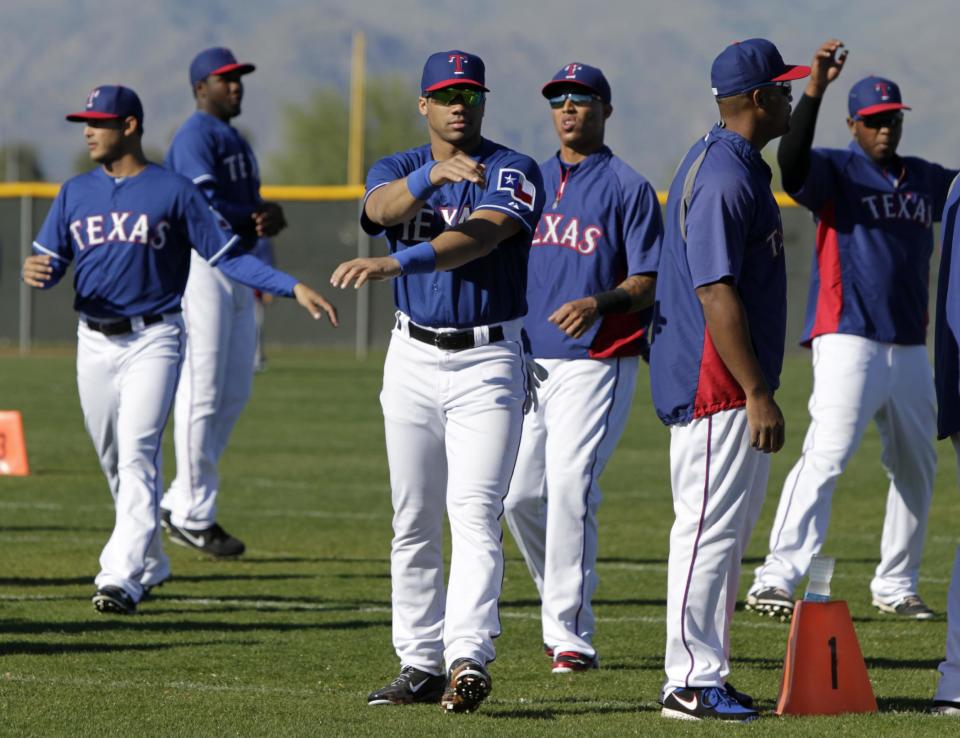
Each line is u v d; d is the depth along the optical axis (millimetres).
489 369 21484
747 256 20766
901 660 25922
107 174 29266
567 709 21750
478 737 19781
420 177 20562
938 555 37219
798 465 30266
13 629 27109
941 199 30547
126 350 29172
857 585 33156
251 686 23094
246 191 35812
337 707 21641
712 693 20969
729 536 21078
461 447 21531
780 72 20828
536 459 25609
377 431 63906
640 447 59906
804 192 29703
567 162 26234
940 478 50812
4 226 106250
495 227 20812
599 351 25359
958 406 22031
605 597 31391
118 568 28594
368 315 106812
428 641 22250
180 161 35094
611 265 25734
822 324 30203
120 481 29250
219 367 36031
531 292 25922
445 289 21312
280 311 106875
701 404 20844
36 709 21203
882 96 29688
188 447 35688
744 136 20906
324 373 91938
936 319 22688
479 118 21531
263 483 48906
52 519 40750
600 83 26031
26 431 62250
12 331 107062
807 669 21438
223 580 32812
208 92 35625
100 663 24531
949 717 21125
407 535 22219
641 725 20562
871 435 65375
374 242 104875
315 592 31391
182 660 24891
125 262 28875
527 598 31047
